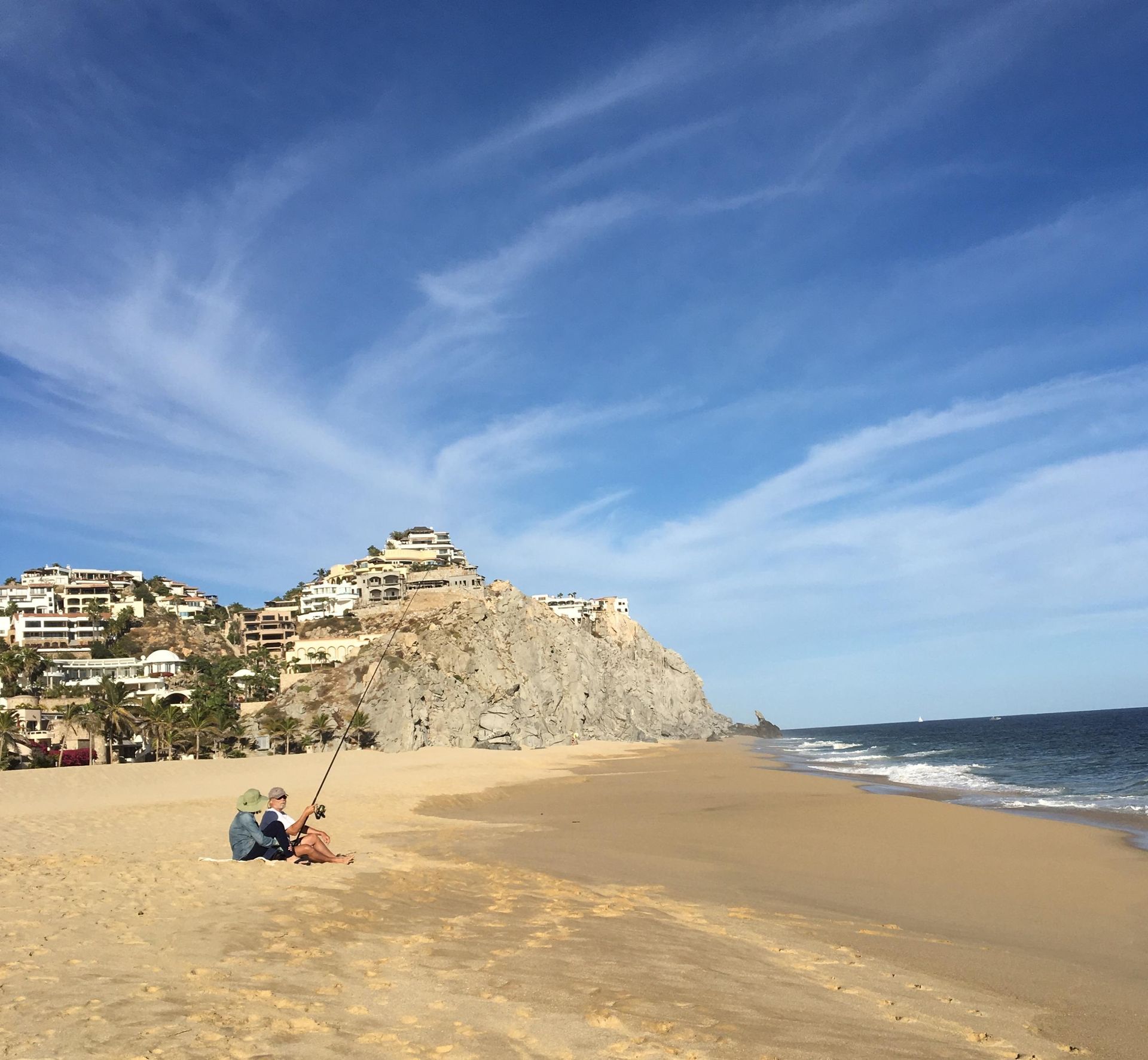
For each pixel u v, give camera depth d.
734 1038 5.56
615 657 133.00
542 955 7.52
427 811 28.22
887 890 13.65
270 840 12.73
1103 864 16.45
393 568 152.75
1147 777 41.59
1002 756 69.06
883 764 63.09
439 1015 5.70
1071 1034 6.51
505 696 106.00
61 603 136.88
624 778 49.19
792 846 18.62
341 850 15.81
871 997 7.08
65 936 7.36
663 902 11.18
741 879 14.14
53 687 96.12
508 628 115.50
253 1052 4.73
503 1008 5.90
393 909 9.38
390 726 90.81
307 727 91.12
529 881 12.24
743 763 68.56
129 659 112.50
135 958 6.69
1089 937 10.84
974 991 7.61
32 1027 4.89
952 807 26.41
